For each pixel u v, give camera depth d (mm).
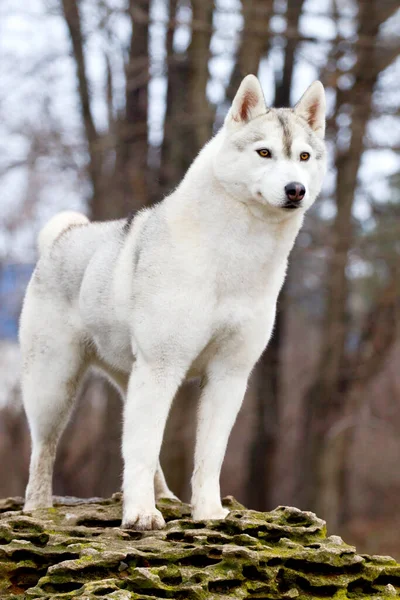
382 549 23500
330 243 21719
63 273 8625
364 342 23625
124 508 7332
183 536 6879
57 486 26047
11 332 28672
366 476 28844
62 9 20359
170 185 20938
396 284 22031
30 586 6570
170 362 7449
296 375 29766
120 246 8133
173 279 7375
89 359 8852
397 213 21922
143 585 6121
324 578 6586
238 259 7391
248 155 7320
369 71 21000
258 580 6406
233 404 7809
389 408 28688
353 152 21609
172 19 19438
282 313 24656
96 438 26469
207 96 20719
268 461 25094
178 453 20297
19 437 26172
